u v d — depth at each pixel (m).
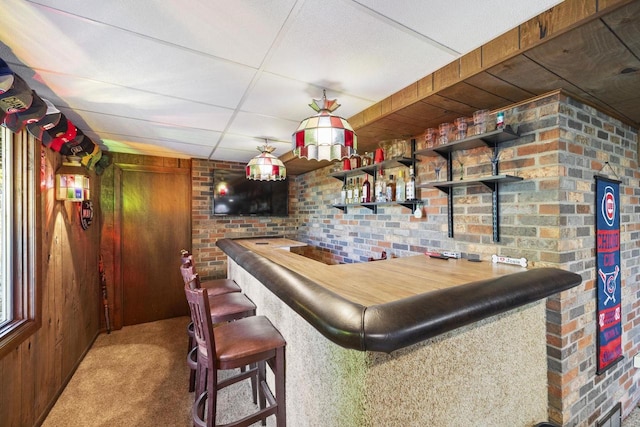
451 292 1.00
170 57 1.38
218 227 3.98
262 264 1.58
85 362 2.68
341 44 1.29
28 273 1.78
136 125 2.42
